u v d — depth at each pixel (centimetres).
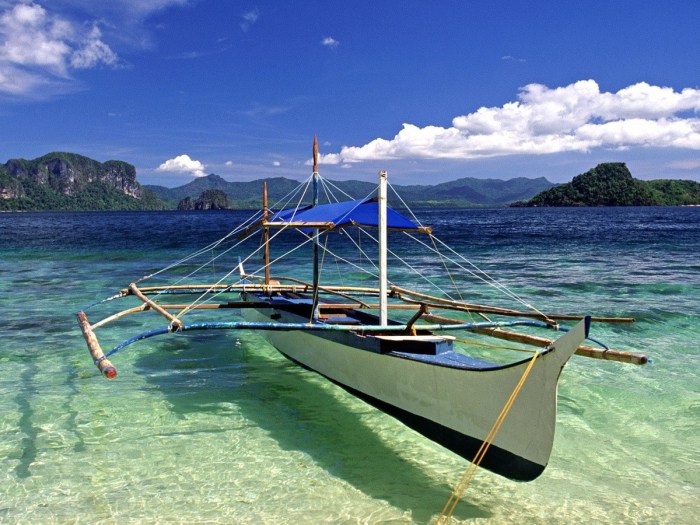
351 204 880
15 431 721
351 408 818
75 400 837
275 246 4250
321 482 600
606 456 652
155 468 628
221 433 725
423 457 662
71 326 1347
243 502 558
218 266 2680
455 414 621
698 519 527
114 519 527
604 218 10075
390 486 593
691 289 1747
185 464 638
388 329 759
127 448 677
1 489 577
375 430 741
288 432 732
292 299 1152
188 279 2192
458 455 635
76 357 1070
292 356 1011
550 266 2447
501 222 8975
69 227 8038
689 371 940
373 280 2097
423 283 1994
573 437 702
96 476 607
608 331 1212
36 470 619
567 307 1473
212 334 1270
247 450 676
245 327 700
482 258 2886
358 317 974
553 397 508
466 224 8250
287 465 639
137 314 1518
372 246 4144
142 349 1137
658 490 579
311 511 543
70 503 553
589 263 2553
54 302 1678
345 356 812
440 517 534
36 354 1089
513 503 559
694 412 771
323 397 862
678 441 688
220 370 996
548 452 518
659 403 804
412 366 674
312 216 938
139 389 891
